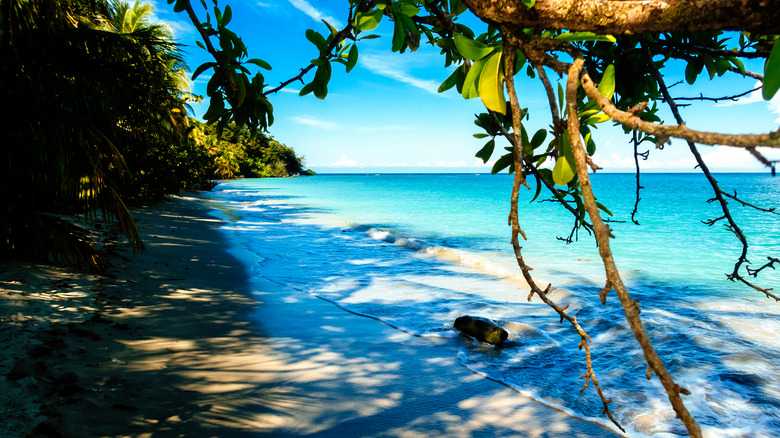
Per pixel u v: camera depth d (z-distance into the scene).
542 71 0.90
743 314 6.88
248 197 37.19
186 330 5.43
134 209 17.17
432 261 11.37
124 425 3.28
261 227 17.67
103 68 5.90
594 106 0.86
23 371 3.65
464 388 4.48
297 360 4.93
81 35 5.98
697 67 1.60
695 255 12.78
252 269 9.70
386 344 5.62
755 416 3.91
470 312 7.02
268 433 3.51
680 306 7.42
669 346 5.51
